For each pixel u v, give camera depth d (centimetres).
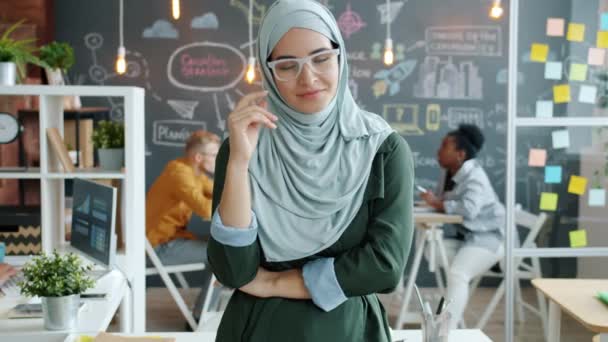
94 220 301
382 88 571
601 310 247
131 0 560
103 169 362
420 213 450
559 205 374
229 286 128
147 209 475
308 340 125
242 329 129
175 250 462
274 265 130
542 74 371
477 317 493
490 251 430
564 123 370
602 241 374
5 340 229
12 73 353
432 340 175
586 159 373
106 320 247
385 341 132
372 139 130
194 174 475
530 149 375
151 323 479
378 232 127
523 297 377
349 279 125
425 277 564
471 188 438
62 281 233
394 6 567
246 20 564
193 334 227
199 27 564
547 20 369
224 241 123
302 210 127
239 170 123
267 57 128
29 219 349
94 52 560
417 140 575
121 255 350
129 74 564
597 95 369
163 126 568
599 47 368
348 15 568
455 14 569
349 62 571
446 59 571
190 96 567
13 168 368
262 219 126
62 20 557
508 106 367
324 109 127
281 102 128
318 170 127
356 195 128
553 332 270
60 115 379
